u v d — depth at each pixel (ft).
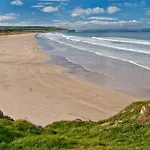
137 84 91.61
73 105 71.05
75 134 45.21
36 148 34.37
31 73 109.91
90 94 81.20
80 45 242.99
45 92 82.79
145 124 42.47
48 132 44.45
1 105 70.59
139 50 182.39
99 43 260.42
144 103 50.31
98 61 141.38
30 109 67.97
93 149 34.30
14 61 144.25
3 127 39.63
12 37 383.04
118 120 48.06
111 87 88.84
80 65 129.90
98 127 47.44
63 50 200.03
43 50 199.31
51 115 64.08
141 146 35.63
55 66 126.72
